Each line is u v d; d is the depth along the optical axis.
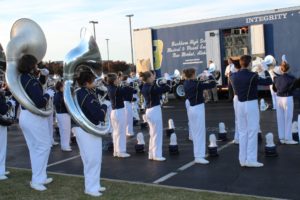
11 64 6.78
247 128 7.80
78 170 8.49
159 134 8.85
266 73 8.27
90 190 6.49
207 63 20.17
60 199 6.34
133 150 10.20
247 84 7.64
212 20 19.92
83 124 6.28
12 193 6.75
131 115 12.10
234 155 8.89
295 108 15.38
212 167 8.04
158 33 21.41
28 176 7.93
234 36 19.50
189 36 20.53
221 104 18.88
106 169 8.38
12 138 13.39
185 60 20.75
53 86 11.00
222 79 19.92
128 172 8.07
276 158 8.40
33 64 6.71
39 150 6.93
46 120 6.96
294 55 18.14
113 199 6.21
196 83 8.30
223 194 6.24
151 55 21.64
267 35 18.67
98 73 6.70
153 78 8.78
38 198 6.43
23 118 6.83
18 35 7.02
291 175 7.17
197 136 8.40
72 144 11.67
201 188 6.77
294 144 9.59
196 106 8.34
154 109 8.74
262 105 15.55
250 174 7.39
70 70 6.44
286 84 9.47
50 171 8.50
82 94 6.33
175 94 21.88
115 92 9.29
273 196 6.18
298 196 6.13
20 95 6.64
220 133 10.62
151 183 7.20
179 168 8.13
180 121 14.76
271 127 12.05
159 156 8.91
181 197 6.15
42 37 7.30
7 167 8.98
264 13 18.64
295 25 18.02
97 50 6.60
